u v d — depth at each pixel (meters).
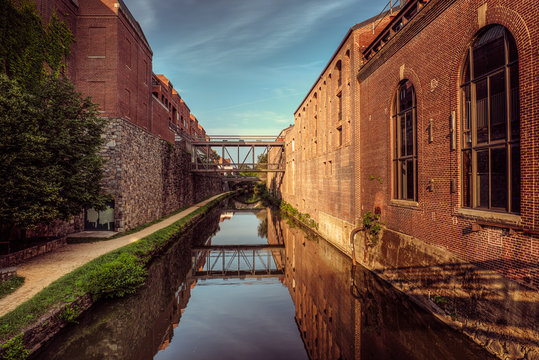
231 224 30.59
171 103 39.31
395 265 10.56
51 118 10.73
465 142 7.46
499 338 6.10
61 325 7.30
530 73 5.55
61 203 10.29
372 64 12.73
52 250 12.57
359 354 7.36
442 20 8.25
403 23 11.12
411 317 9.06
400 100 10.91
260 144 37.69
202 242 22.03
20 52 13.17
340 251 16.56
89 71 17.98
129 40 19.92
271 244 21.27
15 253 10.37
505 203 6.29
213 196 55.06
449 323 7.59
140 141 19.97
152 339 8.29
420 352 7.28
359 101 14.55
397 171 11.09
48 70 15.19
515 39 5.86
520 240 5.77
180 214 26.81
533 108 5.48
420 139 9.30
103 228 17.19
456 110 7.67
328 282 12.09
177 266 15.94
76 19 17.98
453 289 7.56
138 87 21.48
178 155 30.86
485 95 6.86
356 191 14.37
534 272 5.46
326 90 20.16
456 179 7.63
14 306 7.03
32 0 14.67
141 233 17.19
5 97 8.69
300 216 28.11
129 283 9.76
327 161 19.56
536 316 5.36
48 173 9.59
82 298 8.30
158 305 10.67
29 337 6.11
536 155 5.43
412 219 9.72
